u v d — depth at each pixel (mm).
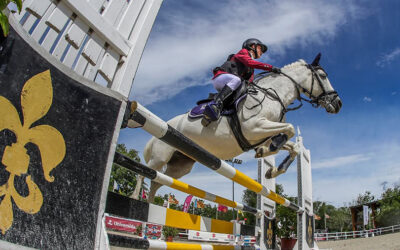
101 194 1159
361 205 33750
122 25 1541
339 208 54562
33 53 1014
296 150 3332
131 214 1946
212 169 2334
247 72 3281
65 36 1277
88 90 1200
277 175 3410
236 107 2938
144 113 1481
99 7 1416
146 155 3350
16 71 955
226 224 3287
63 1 1263
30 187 949
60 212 1019
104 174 1185
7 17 896
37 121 1006
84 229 1075
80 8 1311
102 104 1239
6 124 915
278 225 7555
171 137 1684
